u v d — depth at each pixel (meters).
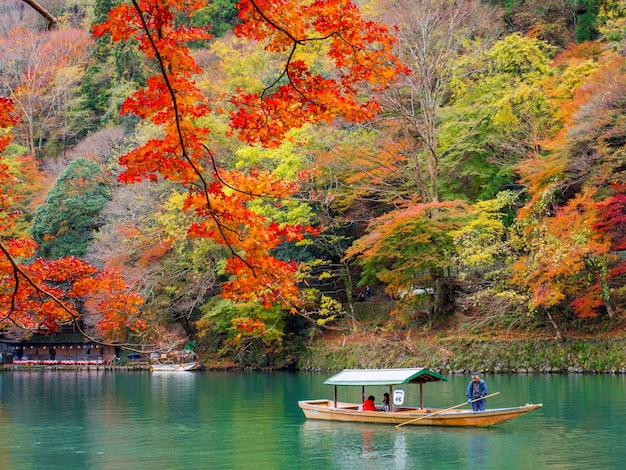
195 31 9.30
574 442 16.80
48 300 13.79
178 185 44.09
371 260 37.84
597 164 32.34
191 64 9.17
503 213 37.62
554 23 46.34
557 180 33.03
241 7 8.77
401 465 15.12
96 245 45.38
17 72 67.38
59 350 53.56
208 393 30.45
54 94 66.25
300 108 9.53
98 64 67.00
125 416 23.69
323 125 38.31
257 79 43.88
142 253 42.91
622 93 30.34
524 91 35.03
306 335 43.06
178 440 18.77
